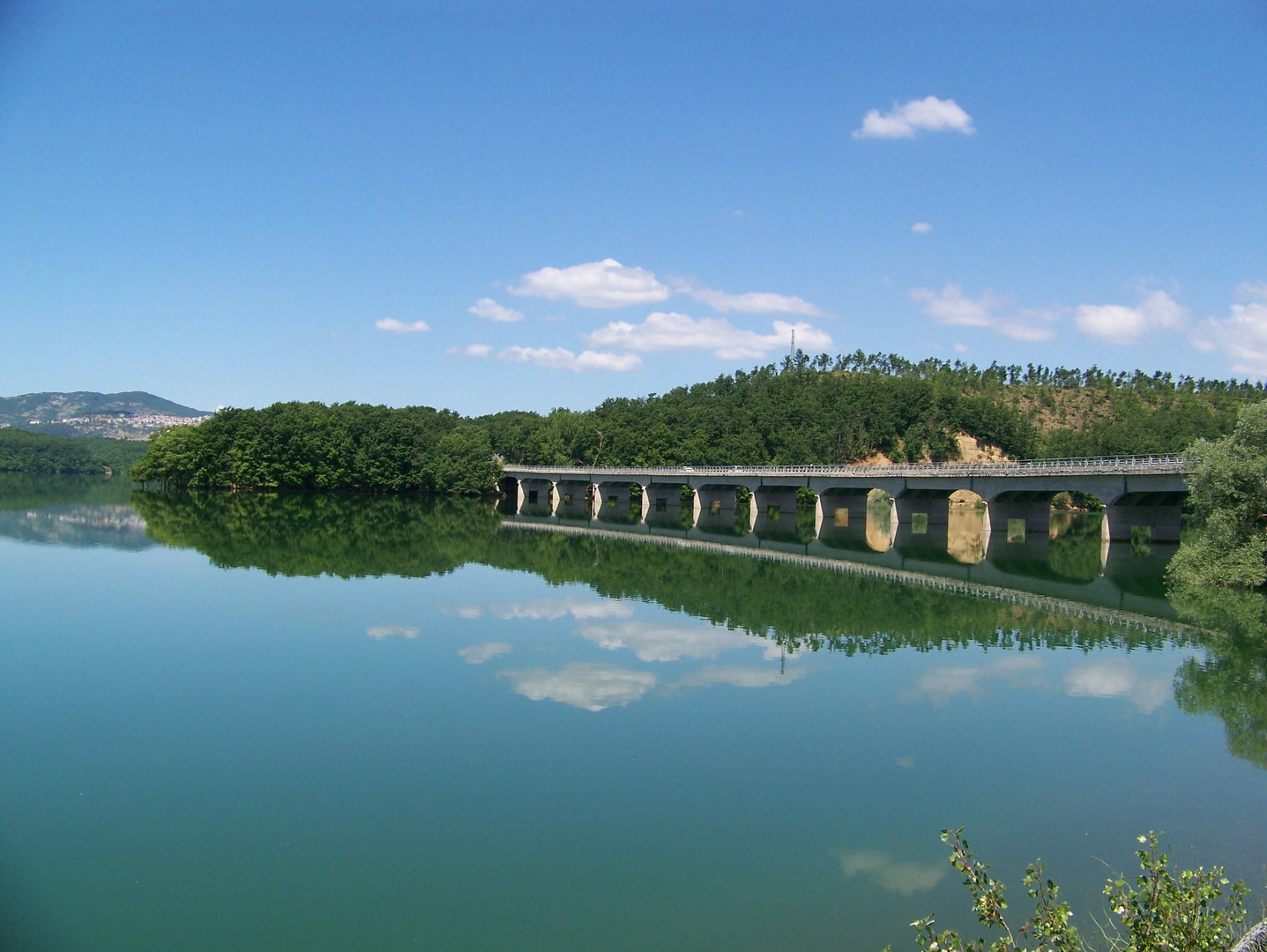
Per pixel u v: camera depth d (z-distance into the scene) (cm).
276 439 16600
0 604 5606
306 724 3406
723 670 4209
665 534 11269
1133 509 9162
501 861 2375
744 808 2694
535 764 3027
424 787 2841
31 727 3353
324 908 2152
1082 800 2762
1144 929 1383
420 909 2148
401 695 3756
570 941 2008
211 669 4147
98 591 6103
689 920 2092
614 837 2511
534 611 5581
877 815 2648
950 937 1541
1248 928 1880
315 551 8425
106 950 1986
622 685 3934
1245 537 6269
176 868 2341
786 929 2053
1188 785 2884
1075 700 3784
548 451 18388
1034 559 8900
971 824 2594
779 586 6850
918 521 14475
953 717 3553
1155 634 5116
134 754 3109
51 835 2522
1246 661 4453
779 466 14575
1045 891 1563
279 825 2584
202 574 6862
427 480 17238
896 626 5306
